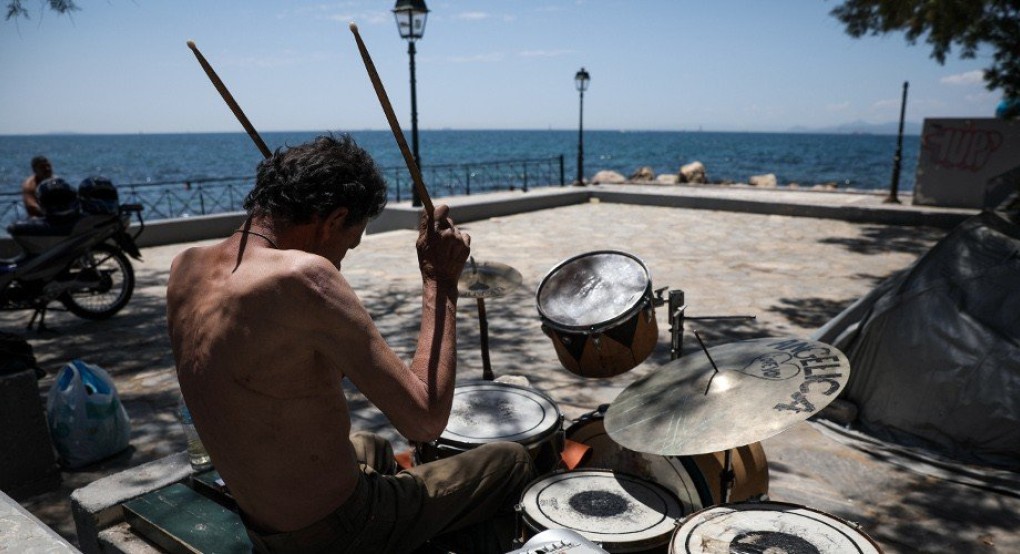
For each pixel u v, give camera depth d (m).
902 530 3.43
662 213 15.78
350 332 1.57
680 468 2.58
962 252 4.44
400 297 8.28
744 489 2.67
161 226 12.05
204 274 1.70
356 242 1.80
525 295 8.28
